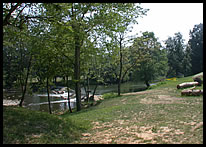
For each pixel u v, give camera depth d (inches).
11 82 1654.8
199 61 2716.5
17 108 406.0
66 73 721.6
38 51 602.9
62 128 320.5
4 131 251.1
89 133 320.8
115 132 312.3
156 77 1606.8
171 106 503.2
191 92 673.6
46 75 683.4
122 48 1037.8
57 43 560.1
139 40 1088.8
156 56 1604.3
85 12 612.1
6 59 1419.8
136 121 383.6
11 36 510.0
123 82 2669.8
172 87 1078.4
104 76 1210.6
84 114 556.1
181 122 331.6
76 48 692.1
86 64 884.6
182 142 230.4
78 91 730.8
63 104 1127.0
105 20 571.8
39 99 1349.7
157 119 376.8
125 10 619.5
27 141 238.1
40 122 321.7
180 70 2768.2
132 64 1227.9
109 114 498.6
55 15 422.3
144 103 623.8
